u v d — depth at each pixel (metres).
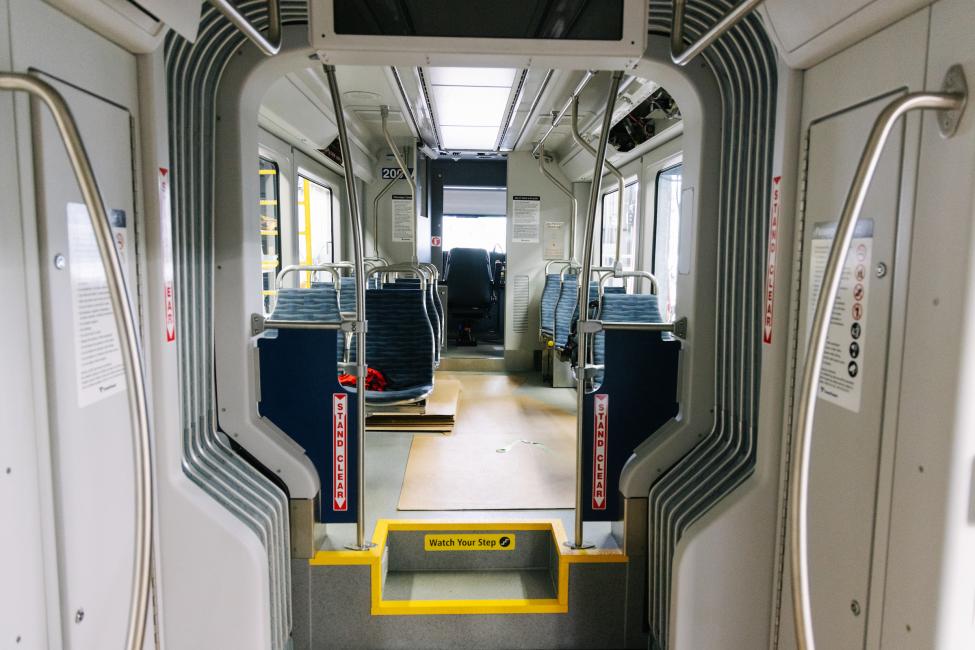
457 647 2.54
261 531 2.04
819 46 1.54
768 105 1.91
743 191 2.13
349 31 1.79
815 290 1.65
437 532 2.88
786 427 1.82
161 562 1.88
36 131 1.24
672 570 2.02
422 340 4.19
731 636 2.02
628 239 5.86
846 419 1.50
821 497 1.61
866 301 1.42
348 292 5.23
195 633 1.93
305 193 5.56
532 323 7.41
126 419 1.59
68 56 1.34
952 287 1.15
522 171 7.17
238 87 2.15
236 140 2.18
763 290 1.96
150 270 1.71
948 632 1.21
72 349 1.35
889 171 1.33
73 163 1.01
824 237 1.60
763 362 1.90
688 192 2.42
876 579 1.38
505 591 2.69
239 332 2.29
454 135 6.17
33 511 1.24
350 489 2.52
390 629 2.52
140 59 1.63
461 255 8.68
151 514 1.11
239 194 2.21
